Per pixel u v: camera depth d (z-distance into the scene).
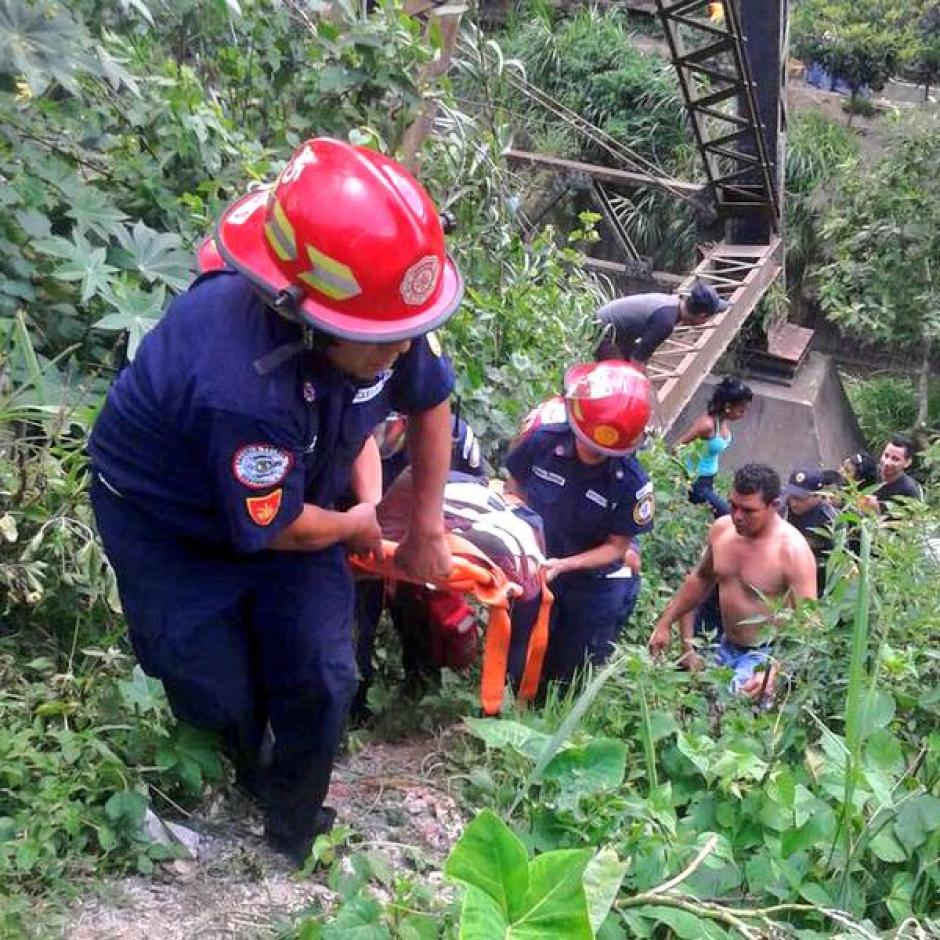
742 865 3.30
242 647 2.92
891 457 8.37
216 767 3.20
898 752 3.54
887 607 4.17
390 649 4.46
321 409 2.61
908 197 13.73
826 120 17.42
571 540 4.54
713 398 9.51
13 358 3.83
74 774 3.03
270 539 2.55
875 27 18.16
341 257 2.41
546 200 15.20
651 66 17.69
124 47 4.83
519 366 5.77
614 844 3.14
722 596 5.61
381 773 3.72
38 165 4.14
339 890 2.79
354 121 5.71
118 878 2.97
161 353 2.54
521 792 2.93
